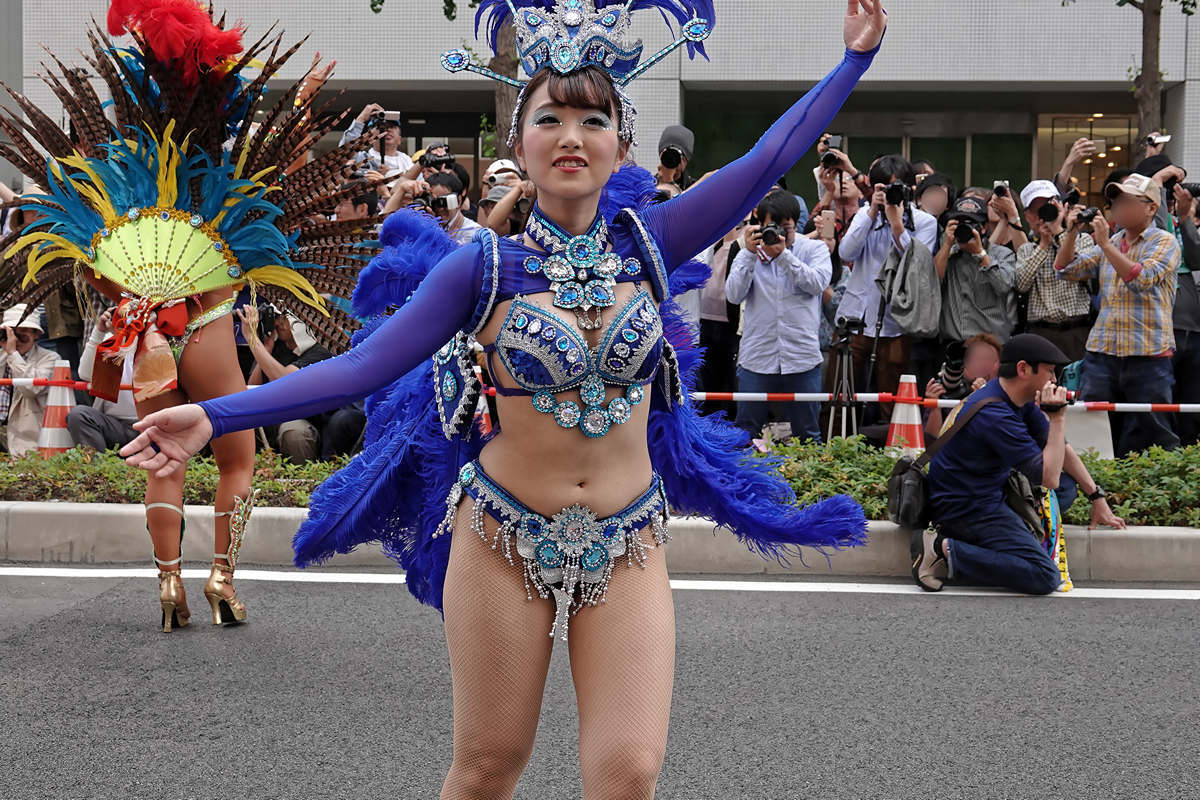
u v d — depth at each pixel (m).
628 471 2.78
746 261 8.49
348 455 8.49
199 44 5.25
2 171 11.49
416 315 2.65
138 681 4.81
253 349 5.78
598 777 2.63
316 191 5.55
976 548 6.17
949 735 4.32
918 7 15.76
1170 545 6.53
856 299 9.02
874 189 8.93
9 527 6.89
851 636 5.45
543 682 2.81
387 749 4.16
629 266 2.72
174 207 5.37
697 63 15.64
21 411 9.17
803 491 7.23
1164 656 5.19
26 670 4.93
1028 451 6.10
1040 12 15.62
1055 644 5.34
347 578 6.39
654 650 2.70
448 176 8.47
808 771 4.02
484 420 2.94
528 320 2.65
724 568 6.62
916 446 8.32
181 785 3.87
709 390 9.26
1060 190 10.01
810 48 15.60
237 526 5.60
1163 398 8.63
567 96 2.60
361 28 15.96
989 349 8.07
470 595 2.76
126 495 7.16
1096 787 3.91
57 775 3.94
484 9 3.19
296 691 4.70
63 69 5.49
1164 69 15.43
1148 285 8.50
